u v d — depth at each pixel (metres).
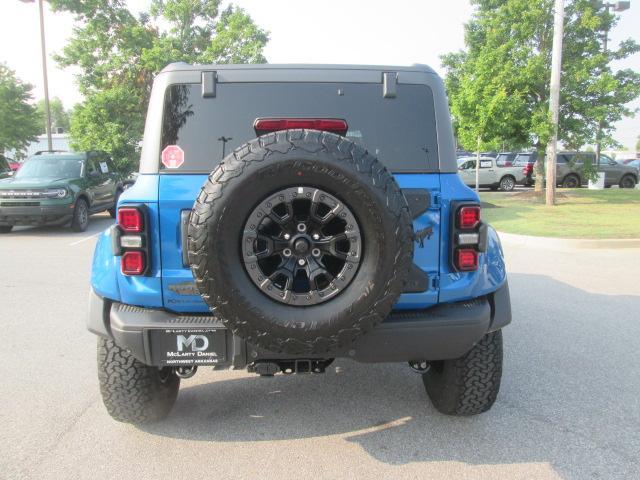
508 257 9.48
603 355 4.79
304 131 2.59
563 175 25.30
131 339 2.88
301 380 4.31
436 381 3.65
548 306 6.37
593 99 17.39
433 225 3.00
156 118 3.03
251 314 2.58
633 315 6.00
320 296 2.63
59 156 14.10
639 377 4.31
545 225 12.42
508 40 16.69
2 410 3.76
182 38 23.06
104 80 22.02
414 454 3.21
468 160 25.42
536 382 4.22
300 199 2.59
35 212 12.13
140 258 2.87
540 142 16.86
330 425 3.57
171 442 3.35
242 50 21.94
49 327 5.61
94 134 21.33
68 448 3.27
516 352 4.86
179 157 3.00
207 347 2.88
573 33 17.38
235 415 3.71
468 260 2.98
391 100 3.13
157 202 2.90
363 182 2.52
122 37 22.25
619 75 17.70
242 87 3.09
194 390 4.12
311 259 2.65
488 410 3.71
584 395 3.99
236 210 2.53
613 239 10.45
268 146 2.54
